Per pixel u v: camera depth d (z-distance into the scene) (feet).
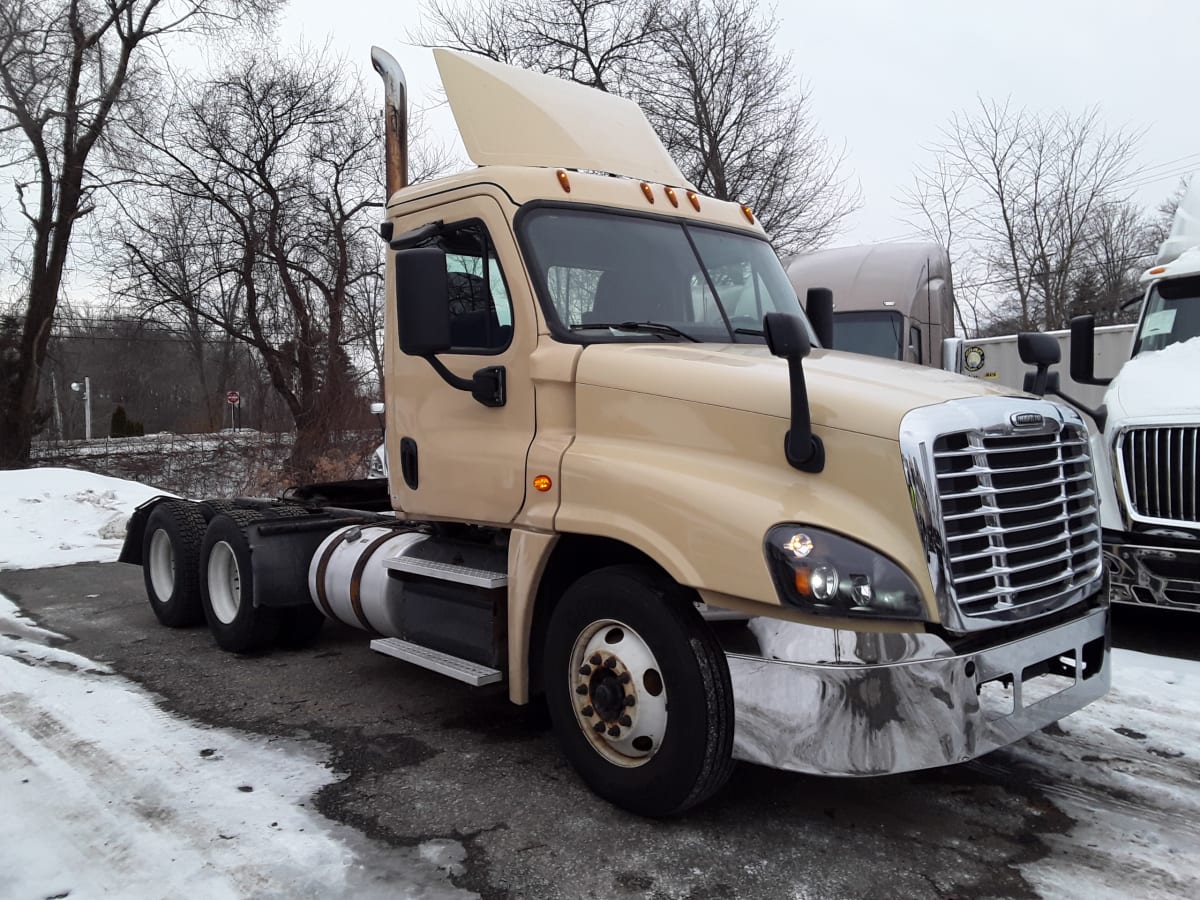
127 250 77.71
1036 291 86.53
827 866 11.12
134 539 25.16
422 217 15.65
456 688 18.29
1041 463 11.87
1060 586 12.01
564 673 13.01
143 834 12.00
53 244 79.87
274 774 13.93
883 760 10.41
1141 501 19.81
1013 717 11.21
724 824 12.22
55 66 77.15
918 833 11.98
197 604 22.95
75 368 130.31
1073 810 12.63
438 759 14.51
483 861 11.25
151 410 136.98
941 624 10.57
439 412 15.24
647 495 11.89
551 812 12.57
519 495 13.67
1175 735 15.10
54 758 14.62
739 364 12.44
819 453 11.12
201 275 77.87
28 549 36.40
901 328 42.45
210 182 78.74
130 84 78.13
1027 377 14.75
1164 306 25.76
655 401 12.50
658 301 14.74
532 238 13.94
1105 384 24.29
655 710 11.92
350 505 23.62
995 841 11.77
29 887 10.78
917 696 10.49
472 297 14.73
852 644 10.54
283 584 19.62
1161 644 20.70
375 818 12.42
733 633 11.15
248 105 78.07
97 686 18.39
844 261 45.34
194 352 96.78
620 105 17.62
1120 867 11.11
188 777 13.84
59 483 49.98
